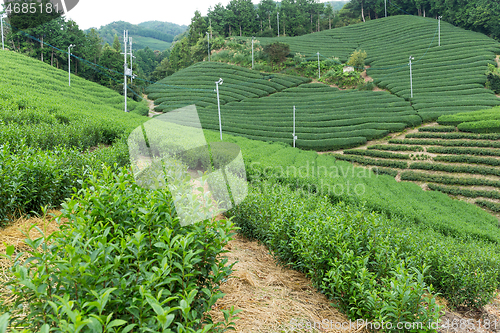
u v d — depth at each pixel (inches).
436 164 854.5
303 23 3508.9
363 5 3361.2
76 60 2164.1
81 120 453.4
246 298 118.2
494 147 863.1
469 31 2218.3
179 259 78.2
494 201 698.8
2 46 1907.0
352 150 1061.8
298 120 1389.0
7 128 267.0
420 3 2869.1
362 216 165.5
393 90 1579.7
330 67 2082.9
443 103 1268.5
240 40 2864.2
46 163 159.9
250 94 1824.6
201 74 2252.7
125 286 62.6
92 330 53.5
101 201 85.1
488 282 180.2
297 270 158.1
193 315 68.8
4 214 139.7
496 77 1405.0
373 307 105.2
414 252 180.2
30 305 60.6
